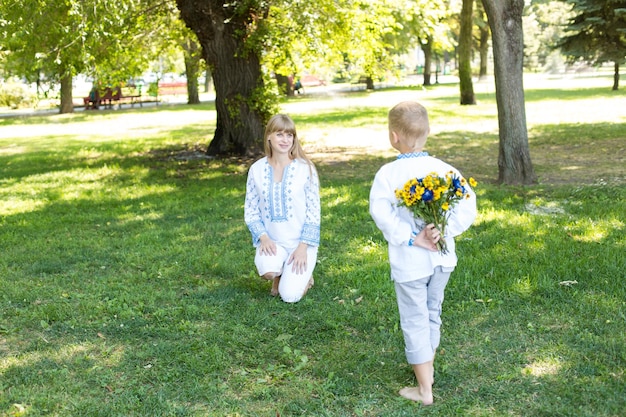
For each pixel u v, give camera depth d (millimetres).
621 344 3896
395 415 3303
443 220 3230
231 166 12016
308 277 4895
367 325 4414
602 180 9125
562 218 6867
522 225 6656
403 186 3287
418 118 3320
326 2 12195
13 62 12203
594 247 5758
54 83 12508
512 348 3971
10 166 13320
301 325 4469
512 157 9234
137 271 5801
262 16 12570
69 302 5027
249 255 6133
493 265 5426
